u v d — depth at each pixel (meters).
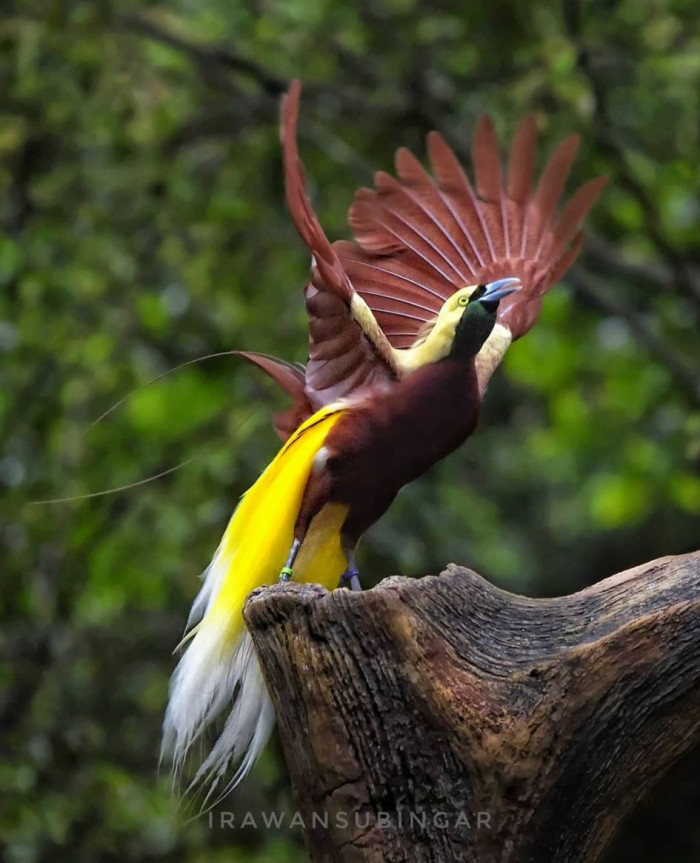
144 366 14.20
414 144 14.28
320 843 6.09
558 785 5.98
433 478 15.23
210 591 7.18
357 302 6.89
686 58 14.23
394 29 14.23
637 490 17.88
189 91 14.76
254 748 6.98
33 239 13.80
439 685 5.94
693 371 14.66
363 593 5.98
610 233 15.34
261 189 14.52
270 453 13.71
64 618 13.79
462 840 5.95
